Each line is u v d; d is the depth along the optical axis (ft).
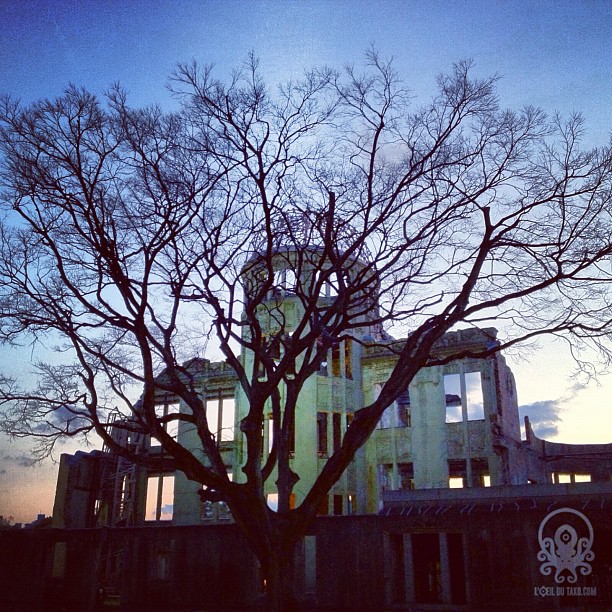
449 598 69.87
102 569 93.15
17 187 46.09
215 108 48.34
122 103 47.80
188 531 83.76
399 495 84.69
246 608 76.48
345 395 116.98
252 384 48.67
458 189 49.11
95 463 131.44
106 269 46.93
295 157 50.75
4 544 91.15
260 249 54.34
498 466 102.73
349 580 73.97
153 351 49.47
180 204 48.37
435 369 113.19
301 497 107.96
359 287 50.47
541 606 65.16
